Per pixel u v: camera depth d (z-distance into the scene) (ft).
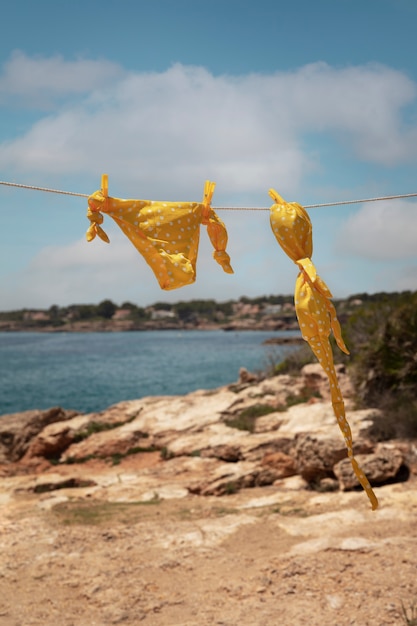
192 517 37.63
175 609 24.88
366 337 72.64
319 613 23.16
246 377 87.10
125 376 205.46
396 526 31.45
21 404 134.31
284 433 55.21
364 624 22.09
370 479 40.57
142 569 29.27
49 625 24.12
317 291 14.94
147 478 50.65
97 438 64.39
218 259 16.31
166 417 67.97
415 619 21.52
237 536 33.04
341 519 33.65
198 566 29.19
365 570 26.25
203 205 15.78
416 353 56.49
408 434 46.91
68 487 49.57
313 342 14.80
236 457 52.90
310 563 27.43
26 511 40.91
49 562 30.66
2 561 30.96
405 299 69.21
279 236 15.33
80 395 150.51
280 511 37.22
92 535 34.50
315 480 44.88
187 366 247.50
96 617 24.68
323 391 67.97
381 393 58.08
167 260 14.93
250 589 25.86
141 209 15.21
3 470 58.80
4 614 25.20
